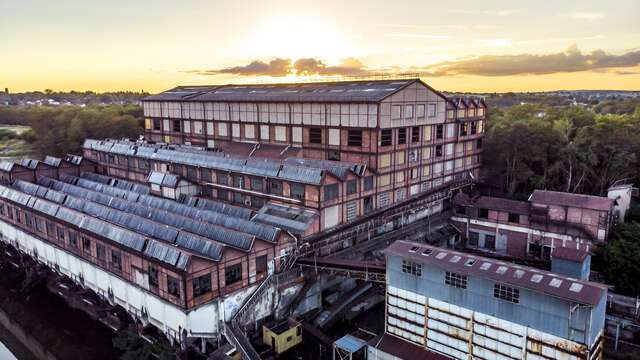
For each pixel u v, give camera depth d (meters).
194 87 95.12
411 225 63.34
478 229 64.06
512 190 78.06
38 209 55.53
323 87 71.06
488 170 82.81
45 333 49.47
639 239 50.22
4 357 46.88
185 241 42.19
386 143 59.25
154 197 60.22
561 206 56.41
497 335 32.53
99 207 54.22
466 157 78.81
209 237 45.16
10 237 63.59
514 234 60.72
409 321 37.28
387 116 58.34
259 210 55.34
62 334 48.88
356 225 54.06
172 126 87.75
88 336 48.09
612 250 48.53
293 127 67.00
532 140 75.19
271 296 42.97
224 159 62.66
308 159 60.91
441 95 68.25
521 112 102.62
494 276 32.19
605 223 53.50
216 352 37.62
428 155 68.44
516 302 31.34
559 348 29.78
